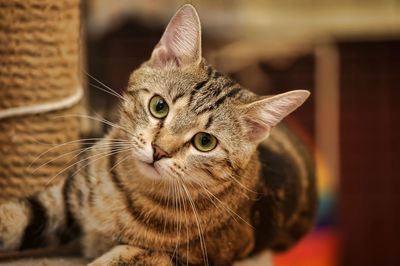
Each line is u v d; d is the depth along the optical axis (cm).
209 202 60
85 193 61
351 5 121
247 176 62
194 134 59
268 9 122
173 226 60
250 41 117
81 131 70
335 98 122
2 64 66
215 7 120
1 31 65
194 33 60
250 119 61
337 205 125
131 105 60
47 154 68
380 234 127
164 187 59
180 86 59
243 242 64
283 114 60
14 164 67
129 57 110
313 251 119
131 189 60
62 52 68
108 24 106
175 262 60
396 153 126
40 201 61
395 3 120
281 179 68
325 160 124
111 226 61
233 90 62
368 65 124
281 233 71
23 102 67
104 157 61
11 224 60
